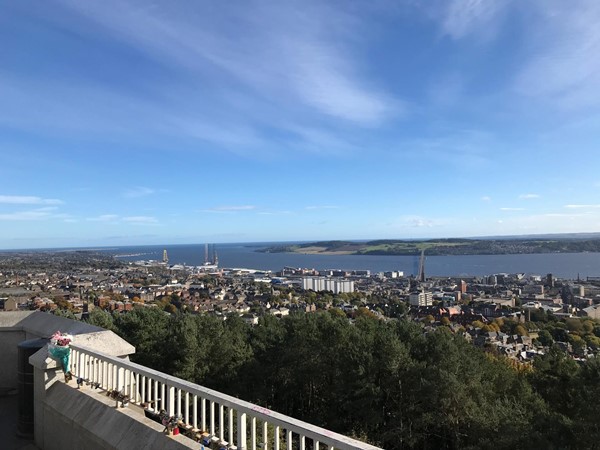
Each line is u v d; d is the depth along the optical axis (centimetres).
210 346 2602
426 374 2377
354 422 2555
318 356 2778
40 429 591
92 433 472
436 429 2533
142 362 2477
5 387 799
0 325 804
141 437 419
